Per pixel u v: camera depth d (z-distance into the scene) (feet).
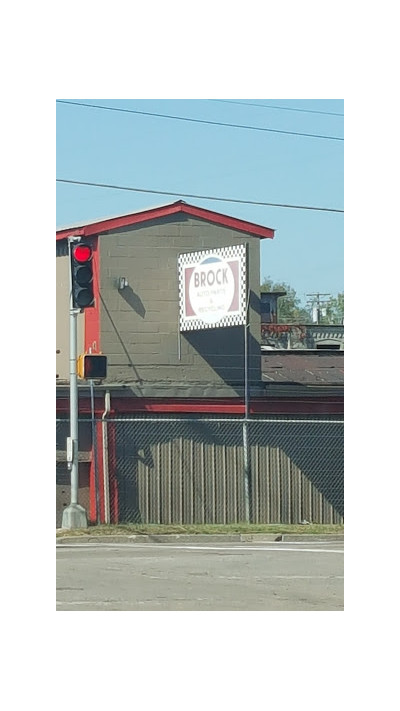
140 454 83.30
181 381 86.63
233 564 53.26
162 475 83.56
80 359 70.95
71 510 71.67
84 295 67.56
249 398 86.74
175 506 83.56
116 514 81.92
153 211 86.69
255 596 42.24
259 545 67.56
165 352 86.48
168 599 41.42
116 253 85.92
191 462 84.43
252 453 86.07
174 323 86.79
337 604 40.19
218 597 41.93
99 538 69.62
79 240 67.46
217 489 84.79
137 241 86.38
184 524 80.69
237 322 85.15
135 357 85.81
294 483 86.84
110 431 82.89
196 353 87.10
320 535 73.05
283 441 87.04
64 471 82.38
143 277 86.33
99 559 55.47
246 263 85.25
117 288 85.71
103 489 81.97
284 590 43.91
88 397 82.69
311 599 41.39
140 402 84.02
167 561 54.54
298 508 86.69
